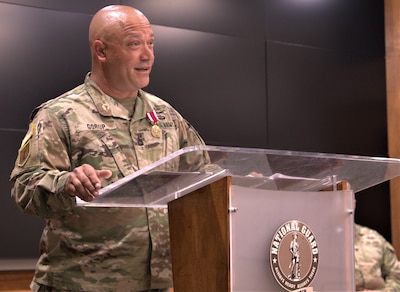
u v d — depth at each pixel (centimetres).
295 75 650
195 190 236
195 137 337
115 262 287
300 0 661
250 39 632
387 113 689
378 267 611
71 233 289
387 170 260
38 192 267
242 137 621
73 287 286
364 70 683
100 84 316
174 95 594
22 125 530
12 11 534
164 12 598
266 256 231
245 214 228
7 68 528
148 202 258
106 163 296
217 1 622
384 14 698
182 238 239
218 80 614
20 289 524
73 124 298
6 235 520
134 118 311
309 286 240
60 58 545
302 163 237
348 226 253
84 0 559
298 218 241
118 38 312
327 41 670
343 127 668
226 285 222
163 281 294
